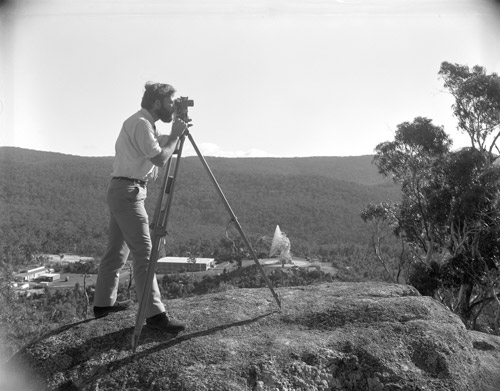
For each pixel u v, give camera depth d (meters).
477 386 3.55
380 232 26.19
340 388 3.40
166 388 3.24
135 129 3.63
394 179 23.83
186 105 3.68
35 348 3.82
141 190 3.79
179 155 3.65
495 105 20.14
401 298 4.28
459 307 21.11
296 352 3.48
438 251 23.55
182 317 4.06
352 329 3.80
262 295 4.55
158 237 3.54
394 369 3.43
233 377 3.29
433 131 21.72
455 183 20.58
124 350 3.64
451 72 21.31
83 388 3.39
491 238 19.48
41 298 25.53
